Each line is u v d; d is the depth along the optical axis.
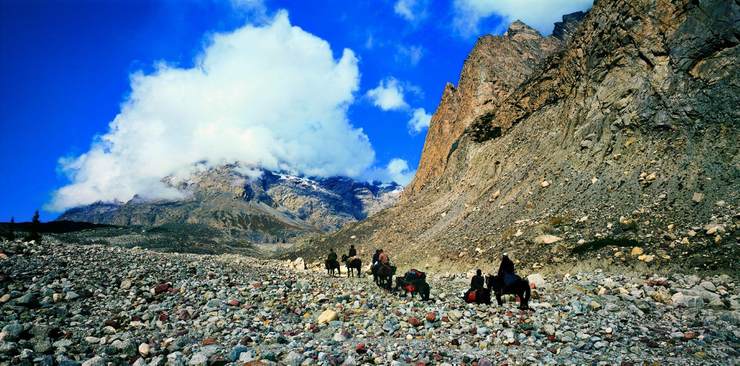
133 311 14.76
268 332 13.84
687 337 13.42
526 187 43.84
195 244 165.62
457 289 25.55
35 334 11.66
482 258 36.25
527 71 79.62
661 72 36.41
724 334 13.83
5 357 9.98
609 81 41.28
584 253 28.61
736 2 32.12
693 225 26.34
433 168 84.56
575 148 41.75
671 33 36.44
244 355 11.12
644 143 35.19
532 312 17.12
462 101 81.00
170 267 22.23
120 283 17.77
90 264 19.91
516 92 63.38
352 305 18.47
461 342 13.38
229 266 27.81
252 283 20.98
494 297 21.06
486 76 77.50
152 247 148.25
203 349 11.59
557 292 21.77
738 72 31.50
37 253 20.59
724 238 23.88
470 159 65.62
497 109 65.31
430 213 63.00
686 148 31.86
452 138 79.75
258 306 17.12
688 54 34.62
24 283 15.79
